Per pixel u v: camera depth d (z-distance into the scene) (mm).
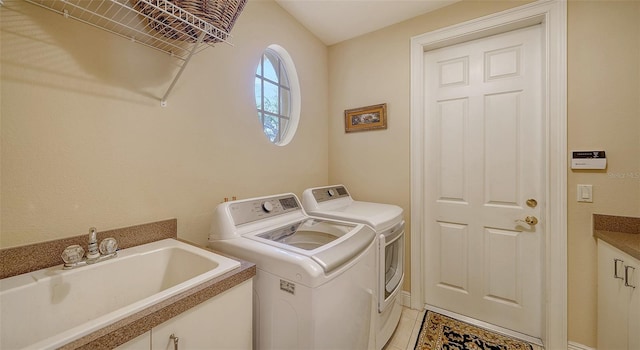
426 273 2088
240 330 906
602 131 1420
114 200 1048
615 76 1392
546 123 1564
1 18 778
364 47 2252
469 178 1911
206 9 996
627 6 1367
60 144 900
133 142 1102
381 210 1758
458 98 1940
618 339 1229
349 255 1043
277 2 1846
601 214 1423
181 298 709
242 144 1607
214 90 1436
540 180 1680
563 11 1497
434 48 2014
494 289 1838
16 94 808
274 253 998
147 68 1144
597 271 1428
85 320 842
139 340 626
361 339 1177
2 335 684
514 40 1745
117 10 1028
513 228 1771
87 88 961
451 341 1663
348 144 2365
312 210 1718
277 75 2045
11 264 788
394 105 2104
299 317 911
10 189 805
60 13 885
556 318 1540
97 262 894
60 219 904
